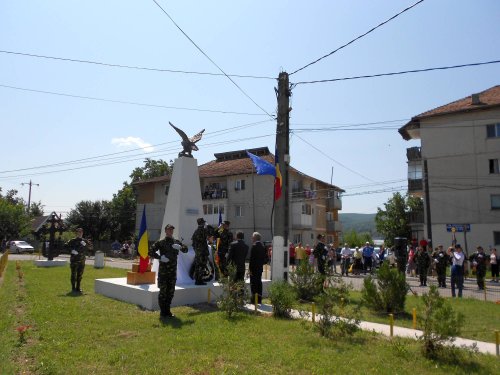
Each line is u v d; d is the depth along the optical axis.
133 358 6.22
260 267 11.37
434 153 33.91
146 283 11.90
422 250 18.56
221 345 6.89
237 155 48.94
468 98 35.84
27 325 7.95
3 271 19.05
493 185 31.73
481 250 17.72
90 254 48.28
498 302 12.52
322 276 11.52
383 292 10.30
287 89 13.39
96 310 9.76
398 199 46.22
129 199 60.00
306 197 45.81
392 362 6.14
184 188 13.81
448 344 6.66
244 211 43.06
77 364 5.96
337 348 6.81
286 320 8.94
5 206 56.66
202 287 11.44
